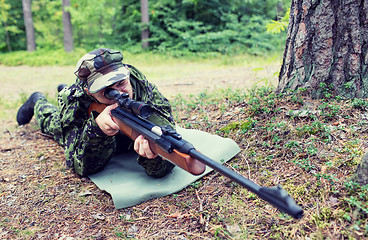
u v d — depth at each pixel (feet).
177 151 6.05
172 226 7.31
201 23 48.57
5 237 7.47
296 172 8.13
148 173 9.02
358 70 10.05
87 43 64.75
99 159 9.50
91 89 7.98
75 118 9.73
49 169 10.85
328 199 6.95
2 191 9.54
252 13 49.62
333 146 8.59
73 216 8.11
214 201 7.91
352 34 9.93
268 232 6.57
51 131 12.25
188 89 20.04
